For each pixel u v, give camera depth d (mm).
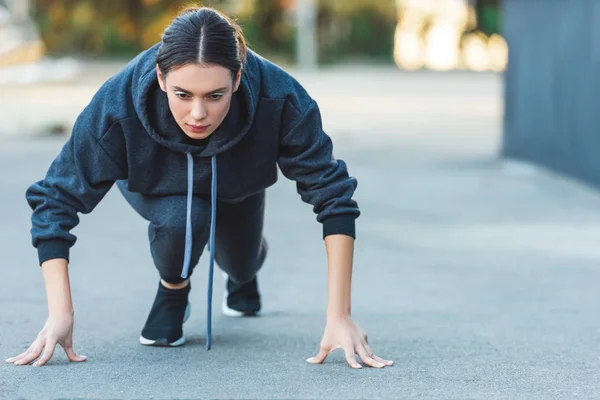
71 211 3635
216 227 4051
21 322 4445
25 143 13055
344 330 3660
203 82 3217
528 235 7141
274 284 5523
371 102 20531
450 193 9234
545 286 5473
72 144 3605
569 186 9609
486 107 19578
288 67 33094
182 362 3773
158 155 3643
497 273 5832
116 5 31953
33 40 23734
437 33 37875
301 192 3732
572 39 9688
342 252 3631
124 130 3562
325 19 36812
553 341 4215
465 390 3416
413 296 5219
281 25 35219
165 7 31312
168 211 3721
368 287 5453
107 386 3412
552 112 10312
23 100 18922
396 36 37906
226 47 3250
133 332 4316
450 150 12781
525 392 3408
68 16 32250
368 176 10383
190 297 5152
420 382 3510
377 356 3889
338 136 14461
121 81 3594
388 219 7867
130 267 5922
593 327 4500
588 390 3445
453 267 6020
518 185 9727
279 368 3684
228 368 3682
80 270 5820
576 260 6234
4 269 5781
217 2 29625
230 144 3584
